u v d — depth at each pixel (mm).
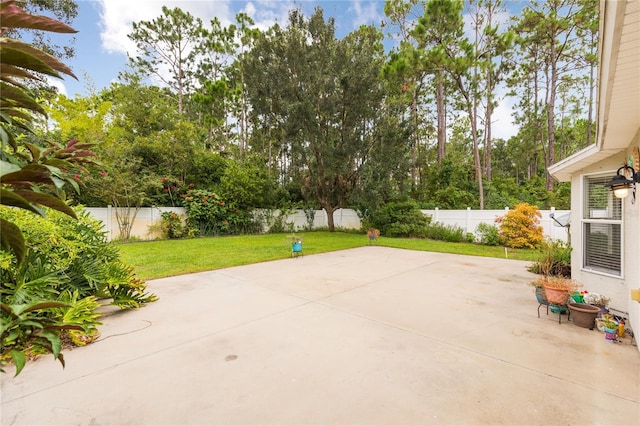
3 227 712
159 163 13195
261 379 2479
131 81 15586
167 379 2482
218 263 7285
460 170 15781
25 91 894
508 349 2992
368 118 13070
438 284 5504
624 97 2406
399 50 15500
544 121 20391
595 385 2377
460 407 2125
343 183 14625
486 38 14055
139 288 4406
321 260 7926
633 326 3305
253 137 20328
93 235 4312
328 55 12680
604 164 4305
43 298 2955
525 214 9680
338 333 3377
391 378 2488
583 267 4652
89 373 2570
